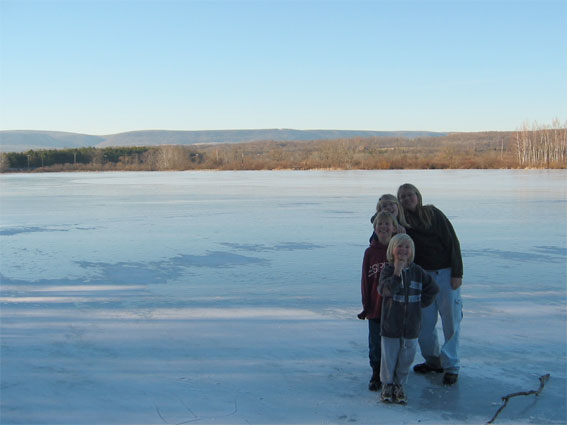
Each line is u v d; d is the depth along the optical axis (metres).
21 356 5.60
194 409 4.36
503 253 11.59
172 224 17.73
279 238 14.25
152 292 8.45
